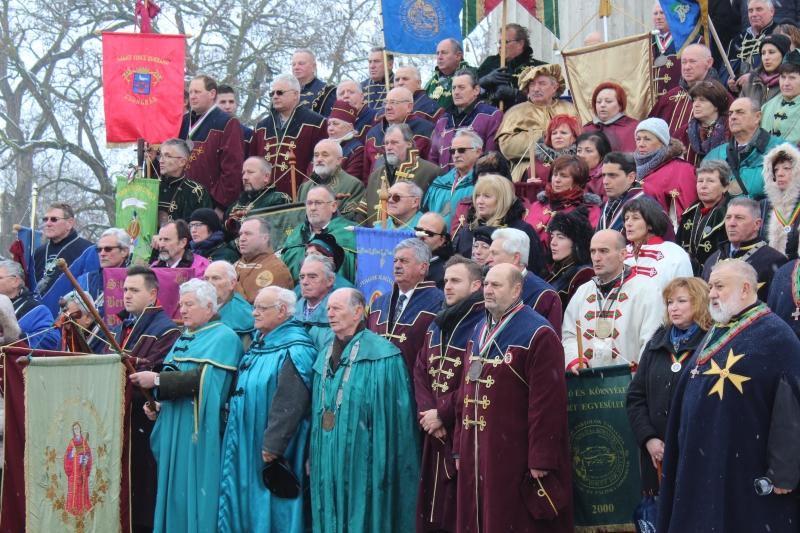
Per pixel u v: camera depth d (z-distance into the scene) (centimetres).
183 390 846
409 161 1051
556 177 886
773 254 744
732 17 1159
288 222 1070
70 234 1157
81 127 1952
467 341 765
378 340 816
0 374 876
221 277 920
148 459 888
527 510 694
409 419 801
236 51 1936
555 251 822
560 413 696
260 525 817
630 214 782
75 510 856
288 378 832
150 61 1223
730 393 621
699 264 842
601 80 1116
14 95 1948
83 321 969
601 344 755
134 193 1150
